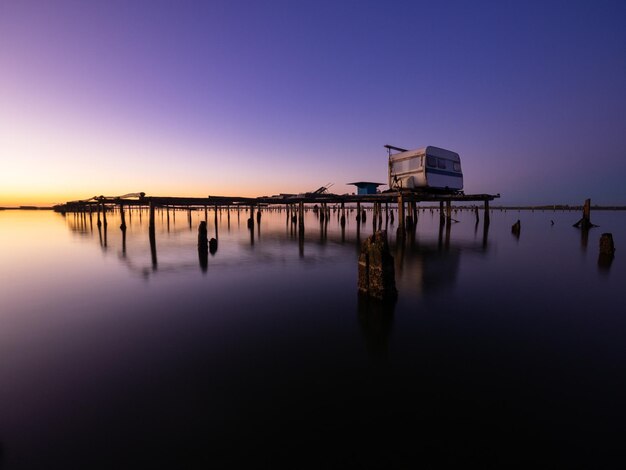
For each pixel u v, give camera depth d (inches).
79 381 194.2
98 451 137.4
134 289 416.8
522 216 3486.7
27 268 562.9
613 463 129.7
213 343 250.4
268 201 1072.8
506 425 152.7
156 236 1148.5
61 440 144.0
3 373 204.2
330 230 1408.7
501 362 216.4
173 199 965.8
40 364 216.4
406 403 170.4
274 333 269.4
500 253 718.5
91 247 845.2
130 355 229.6
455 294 382.6
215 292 399.5
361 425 153.3
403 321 295.0
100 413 163.0
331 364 214.8
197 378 197.3
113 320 303.0
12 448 139.3
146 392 181.8
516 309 328.2
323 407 167.5
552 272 513.3
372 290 361.7
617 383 189.8
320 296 378.3
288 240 999.0
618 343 247.1
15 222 2119.8
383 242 350.9
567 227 1656.0
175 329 280.1
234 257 673.0
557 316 308.0
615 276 485.4
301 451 137.2
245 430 150.3
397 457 133.6
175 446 140.1
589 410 163.6
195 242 957.2
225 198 1012.5
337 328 279.6
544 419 156.8
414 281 447.5
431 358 223.1
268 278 475.8
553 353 230.5
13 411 164.6
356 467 128.5
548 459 132.0
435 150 874.1
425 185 846.5
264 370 206.8
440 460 131.7
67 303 357.1
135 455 135.1
